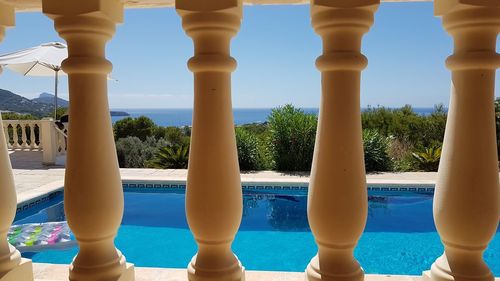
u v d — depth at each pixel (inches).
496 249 217.9
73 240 234.5
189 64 61.8
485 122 60.1
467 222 61.3
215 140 63.2
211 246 66.8
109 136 68.2
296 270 207.9
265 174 409.4
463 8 57.6
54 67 477.4
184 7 59.6
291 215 304.5
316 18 59.7
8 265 73.9
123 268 73.6
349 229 62.1
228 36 62.0
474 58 58.0
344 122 60.2
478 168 60.4
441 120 553.3
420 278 79.3
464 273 64.0
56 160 457.4
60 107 647.8
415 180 352.5
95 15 62.3
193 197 64.3
